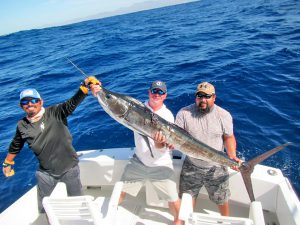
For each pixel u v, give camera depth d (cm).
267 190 224
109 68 883
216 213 246
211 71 674
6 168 232
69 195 234
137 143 231
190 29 1470
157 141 217
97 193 271
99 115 507
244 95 511
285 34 957
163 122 218
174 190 229
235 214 241
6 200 339
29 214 228
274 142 371
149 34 1531
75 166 229
